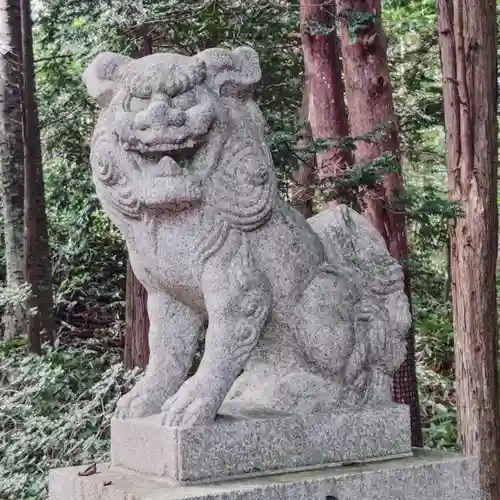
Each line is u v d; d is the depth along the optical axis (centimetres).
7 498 418
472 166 446
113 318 792
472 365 440
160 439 212
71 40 607
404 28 701
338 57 557
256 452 216
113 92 226
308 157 483
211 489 200
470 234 442
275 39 597
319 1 528
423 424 631
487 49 450
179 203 217
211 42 587
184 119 212
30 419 446
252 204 225
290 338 241
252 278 225
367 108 487
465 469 242
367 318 249
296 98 603
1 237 789
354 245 258
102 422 432
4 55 668
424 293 737
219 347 220
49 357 520
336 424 232
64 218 774
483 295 441
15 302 557
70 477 226
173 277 226
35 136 605
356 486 220
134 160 222
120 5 535
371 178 432
